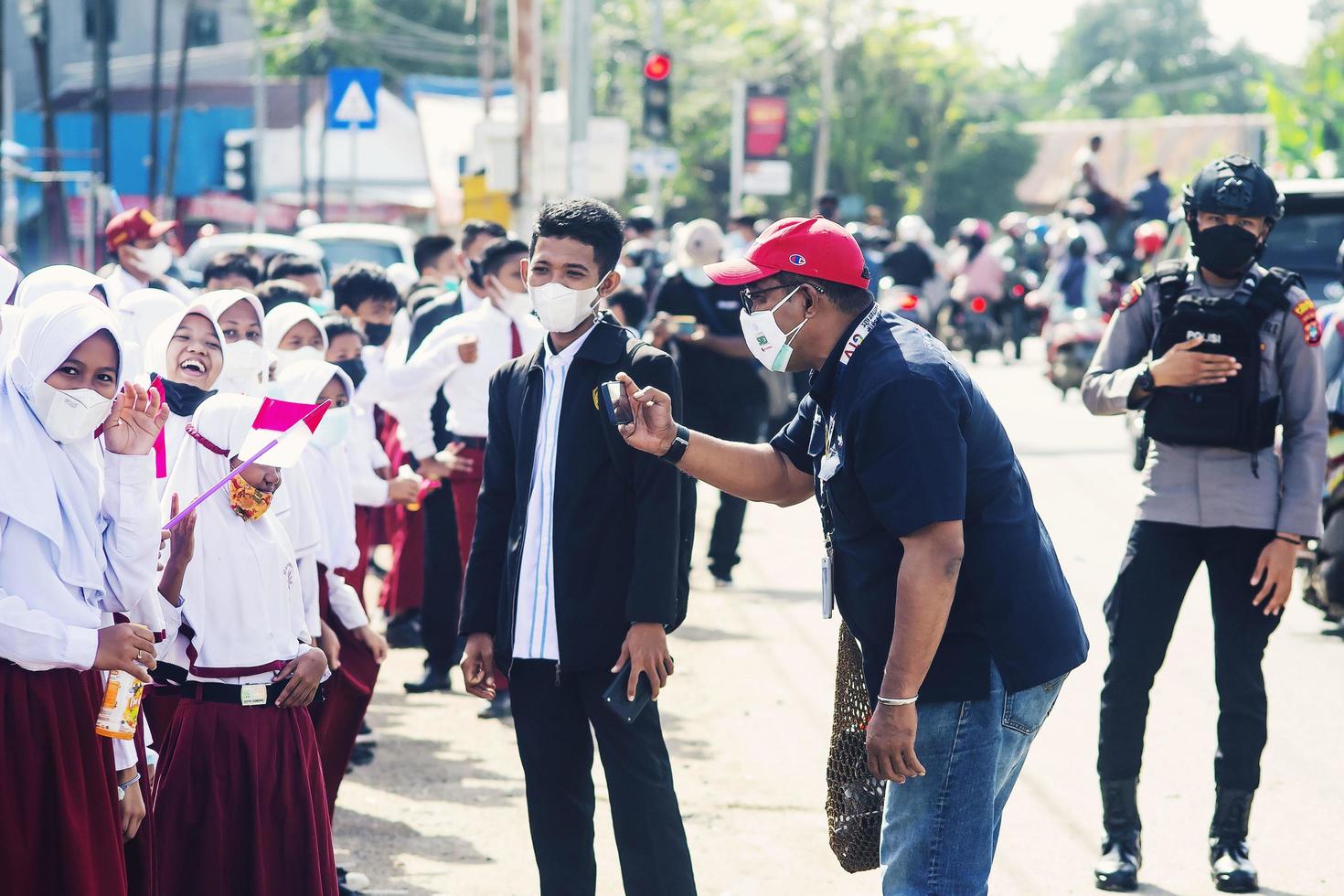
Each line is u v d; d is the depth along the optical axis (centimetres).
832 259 455
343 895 630
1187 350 626
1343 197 1234
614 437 539
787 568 1329
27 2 2961
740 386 1202
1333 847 695
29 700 439
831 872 668
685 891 543
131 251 938
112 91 4859
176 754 533
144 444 462
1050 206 8969
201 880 529
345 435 633
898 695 437
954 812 455
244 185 3170
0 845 434
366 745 834
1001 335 3139
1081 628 471
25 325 445
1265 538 638
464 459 893
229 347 618
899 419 436
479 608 566
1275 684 954
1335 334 1007
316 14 6688
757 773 797
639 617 529
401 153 4484
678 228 1812
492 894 639
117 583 462
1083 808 747
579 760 553
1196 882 656
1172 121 9119
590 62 2333
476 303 955
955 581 439
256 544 542
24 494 439
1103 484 1658
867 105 7325
